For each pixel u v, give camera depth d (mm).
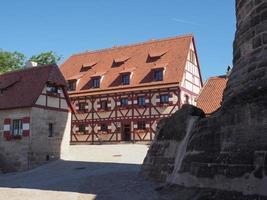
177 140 15359
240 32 12234
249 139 10117
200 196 11180
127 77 45188
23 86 31859
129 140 43219
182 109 15914
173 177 14336
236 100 11141
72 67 51688
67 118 32625
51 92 31453
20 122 30141
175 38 46938
